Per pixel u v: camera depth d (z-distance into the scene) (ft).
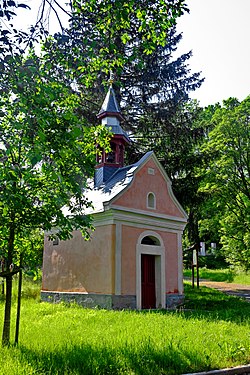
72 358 20.95
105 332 28.84
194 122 85.25
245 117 86.07
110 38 26.13
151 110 81.35
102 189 58.95
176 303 58.39
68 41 24.52
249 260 94.68
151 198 58.59
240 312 45.37
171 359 21.89
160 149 81.76
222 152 86.58
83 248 56.39
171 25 25.95
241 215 89.92
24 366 18.75
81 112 74.74
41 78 21.27
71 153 21.95
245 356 24.14
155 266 57.93
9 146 22.04
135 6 24.80
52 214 23.93
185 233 86.43
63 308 48.32
